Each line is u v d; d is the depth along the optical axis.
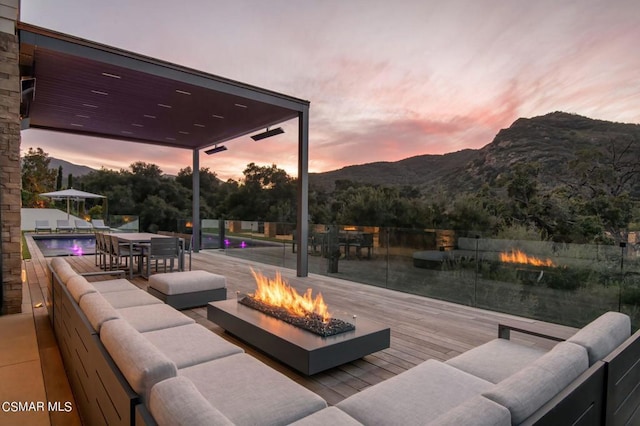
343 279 6.89
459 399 1.65
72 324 2.37
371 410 1.56
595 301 4.16
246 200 24.00
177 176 25.77
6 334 3.55
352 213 17.28
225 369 1.92
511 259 4.81
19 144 4.32
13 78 4.29
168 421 0.98
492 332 3.79
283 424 1.49
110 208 23.00
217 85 6.02
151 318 2.81
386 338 3.04
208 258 9.80
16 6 4.27
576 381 1.35
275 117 7.79
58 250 11.36
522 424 1.09
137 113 7.53
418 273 5.75
